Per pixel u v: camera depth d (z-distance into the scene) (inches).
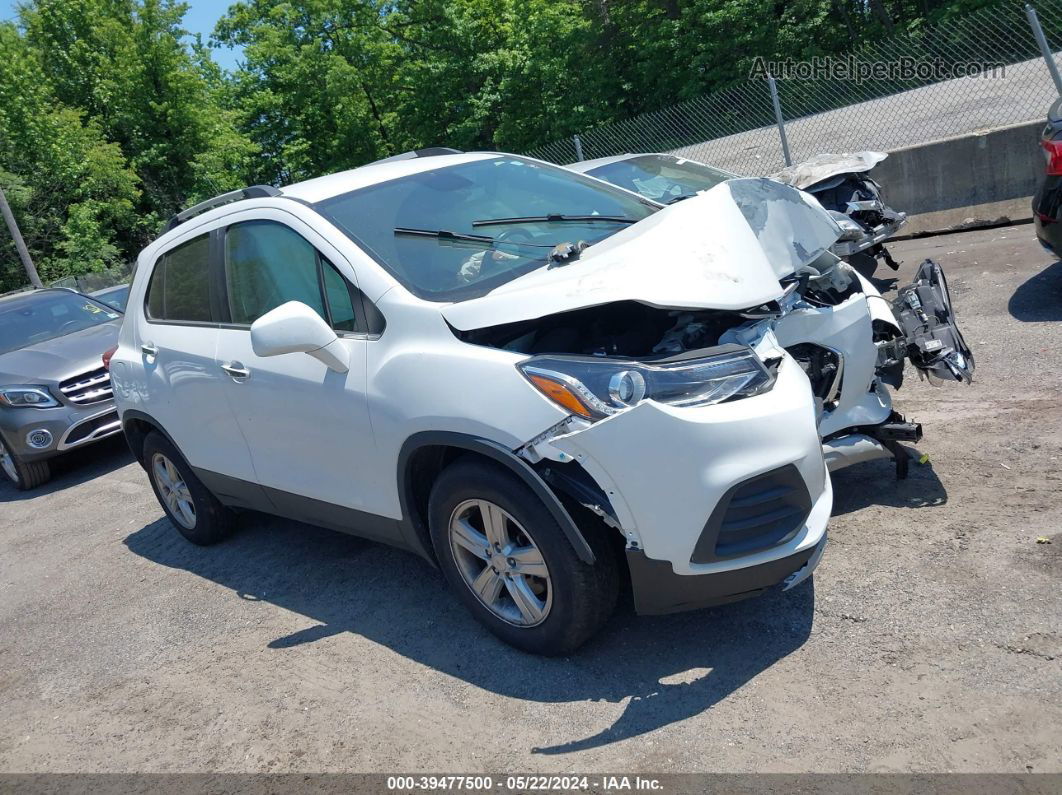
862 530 153.1
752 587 121.3
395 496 143.6
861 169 299.3
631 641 135.6
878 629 125.7
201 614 181.3
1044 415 183.2
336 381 145.6
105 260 1285.7
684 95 1104.8
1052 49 416.2
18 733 153.0
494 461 127.5
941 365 160.9
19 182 1239.5
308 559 195.5
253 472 175.0
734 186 145.2
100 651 176.7
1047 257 292.8
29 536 268.2
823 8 1047.0
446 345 130.8
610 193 177.6
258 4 1584.6
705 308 120.0
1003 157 355.3
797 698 115.6
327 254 149.9
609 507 117.4
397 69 1483.8
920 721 107.0
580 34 1208.8
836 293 163.8
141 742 140.6
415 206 157.9
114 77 1434.5
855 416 157.4
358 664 147.8
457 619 154.3
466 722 126.0
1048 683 108.3
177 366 184.5
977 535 143.2
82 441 321.4
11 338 359.9
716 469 113.9
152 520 253.9
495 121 1359.5
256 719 138.9
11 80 1286.9
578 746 115.7
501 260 144.2
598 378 116.4
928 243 363.9
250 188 175.0
